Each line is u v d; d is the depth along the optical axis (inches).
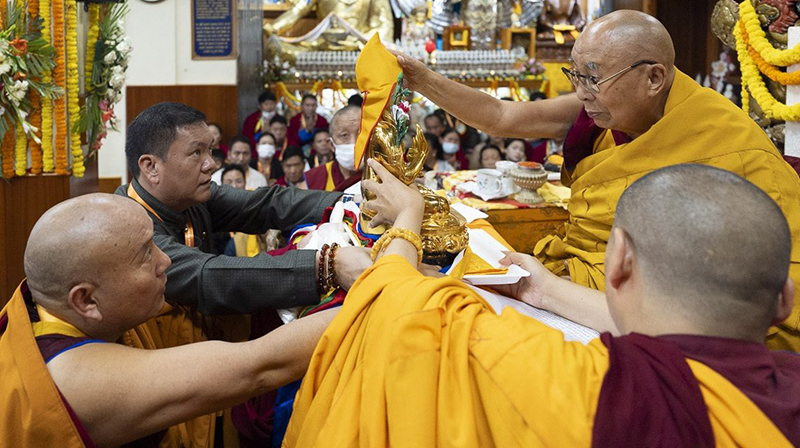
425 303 46.1
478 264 66.7
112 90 145.7
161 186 75.1
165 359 54.3
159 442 65.6
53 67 123.0
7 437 52.5
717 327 40.3
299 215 85.9
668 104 71.8
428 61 301.4
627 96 69.8
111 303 55.8
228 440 77.0
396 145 65.2
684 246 40.0
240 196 86.7
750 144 71.0
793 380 40.8
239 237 165.8
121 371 53.2
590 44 69.4
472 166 241.8
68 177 129.2
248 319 78.7
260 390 56.1
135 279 56.1
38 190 128.0
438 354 44.2
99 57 141.3
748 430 37.0
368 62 66.1
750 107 115.6
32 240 55.1
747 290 39.6
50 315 56.1
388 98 65.2
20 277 129.2
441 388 42.9
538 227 102.1
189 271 67.8
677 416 37.8
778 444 36.7
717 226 39.5
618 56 68.5
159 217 76.0
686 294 40.4
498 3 333.4
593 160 78.4
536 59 336.8
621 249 42.4
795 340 69.6
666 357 39.3
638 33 68.5
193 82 283.7
